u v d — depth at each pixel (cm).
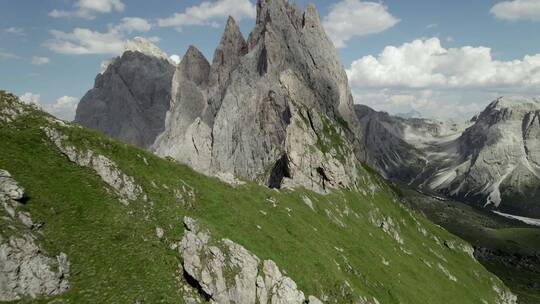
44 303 4175
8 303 4016
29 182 5097
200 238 5856
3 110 5866
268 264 6366
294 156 14600
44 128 6022
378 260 10750
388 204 18162
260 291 5991
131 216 5700
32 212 4775
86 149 6172
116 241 5188
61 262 4538
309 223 9688
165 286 5012
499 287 17088
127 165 6488
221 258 5800
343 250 9750
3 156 5219
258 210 8288
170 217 6094
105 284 4622
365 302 7525
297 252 7325
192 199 7031
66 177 5575
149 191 6350
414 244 16025
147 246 5388
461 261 17700
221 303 5469
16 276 4172
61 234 4822
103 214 5438
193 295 5234
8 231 4338
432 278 12744
